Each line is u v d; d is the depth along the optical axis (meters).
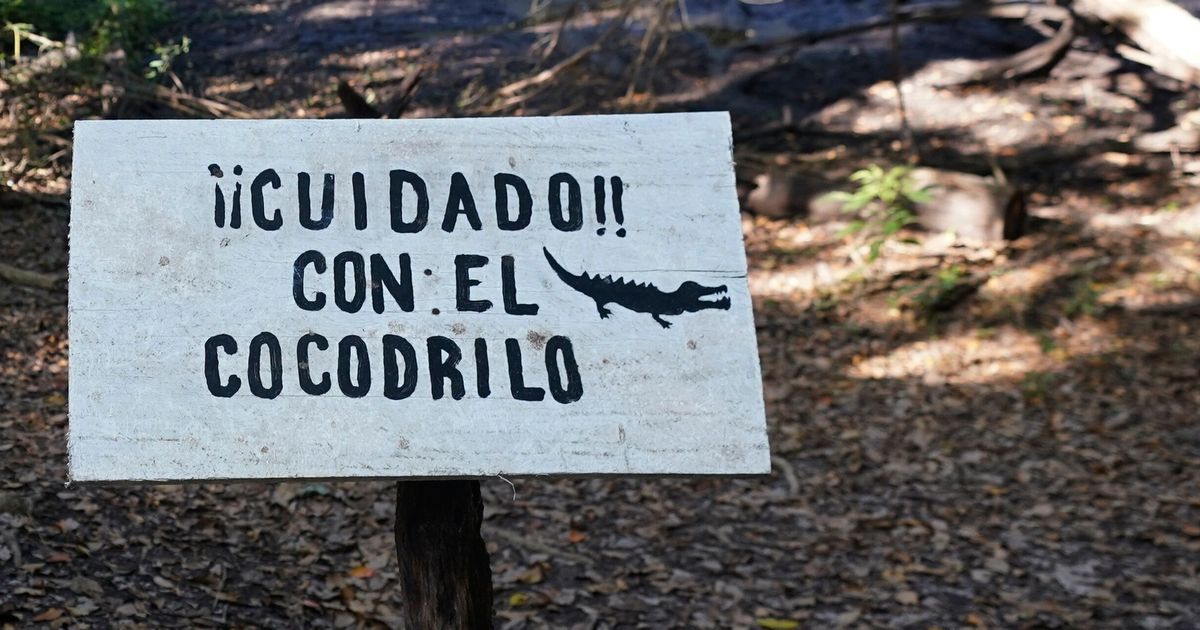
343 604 4.83
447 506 2.77
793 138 11.27
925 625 5.21
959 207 9.56
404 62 12.12
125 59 10.61
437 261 2.49
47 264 7.86
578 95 11.71
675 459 2.41
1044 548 5.93
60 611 4.24
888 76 12.26
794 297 8.88
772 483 6.53
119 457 2.31
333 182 2.52
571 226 2.54
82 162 2.47
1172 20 10.32
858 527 6.10
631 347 2.47
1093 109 11.48
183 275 2.43
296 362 2.40
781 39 12.23
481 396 2.41
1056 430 7.14
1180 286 8.72
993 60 12.52
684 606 5.26
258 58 12.00
